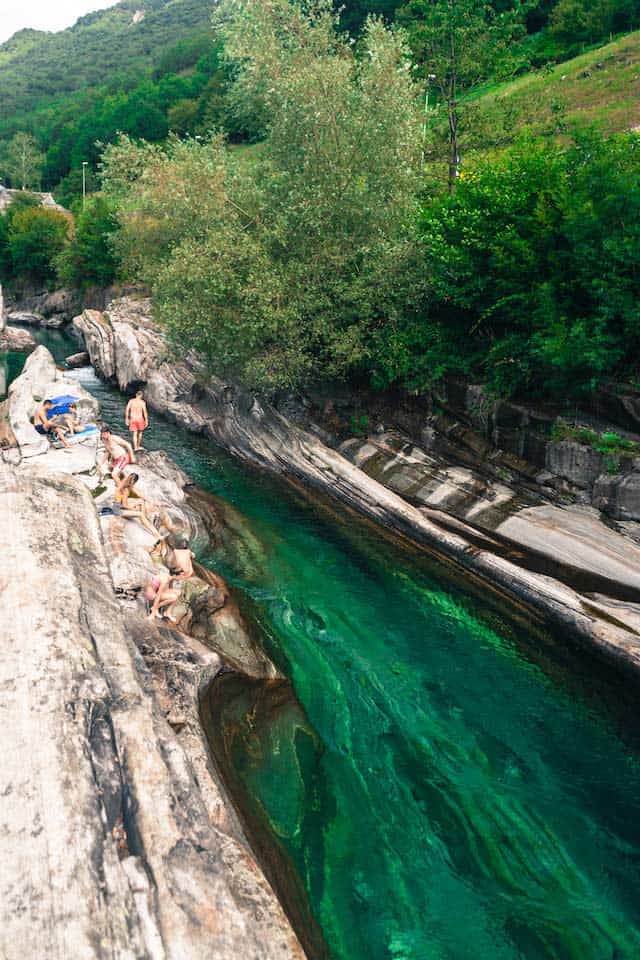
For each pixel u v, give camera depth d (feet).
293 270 57.47
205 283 57.26
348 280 59.77
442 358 53.47
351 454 59.00
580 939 22.27
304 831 25.39
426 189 69.15
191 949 16.57
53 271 198.39
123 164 81.56
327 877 23.77
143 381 90.48
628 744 31.48
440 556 46.60
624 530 40.32
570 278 45.91
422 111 65.98
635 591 37.24
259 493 57.98
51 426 55.62
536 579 39.96
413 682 34.81
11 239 206.69
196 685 29.43
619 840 26.30
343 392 63.52
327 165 57.52
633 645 34.14
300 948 18.35
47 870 16.53
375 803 27.20
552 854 25.54
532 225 46.96
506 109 84.64
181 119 289.12
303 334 59.82
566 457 44.24
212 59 335.47
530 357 46.70
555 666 36.37
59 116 467.93
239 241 58.85
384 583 43.91
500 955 21.54
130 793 19.93
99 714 21.49
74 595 25.14
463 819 26.81
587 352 41.39
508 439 48.70
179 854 18.81
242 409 69.15
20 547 26.53
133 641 28.02
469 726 31.99
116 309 119.96
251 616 38.65
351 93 57.77
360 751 29.86
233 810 23.88
